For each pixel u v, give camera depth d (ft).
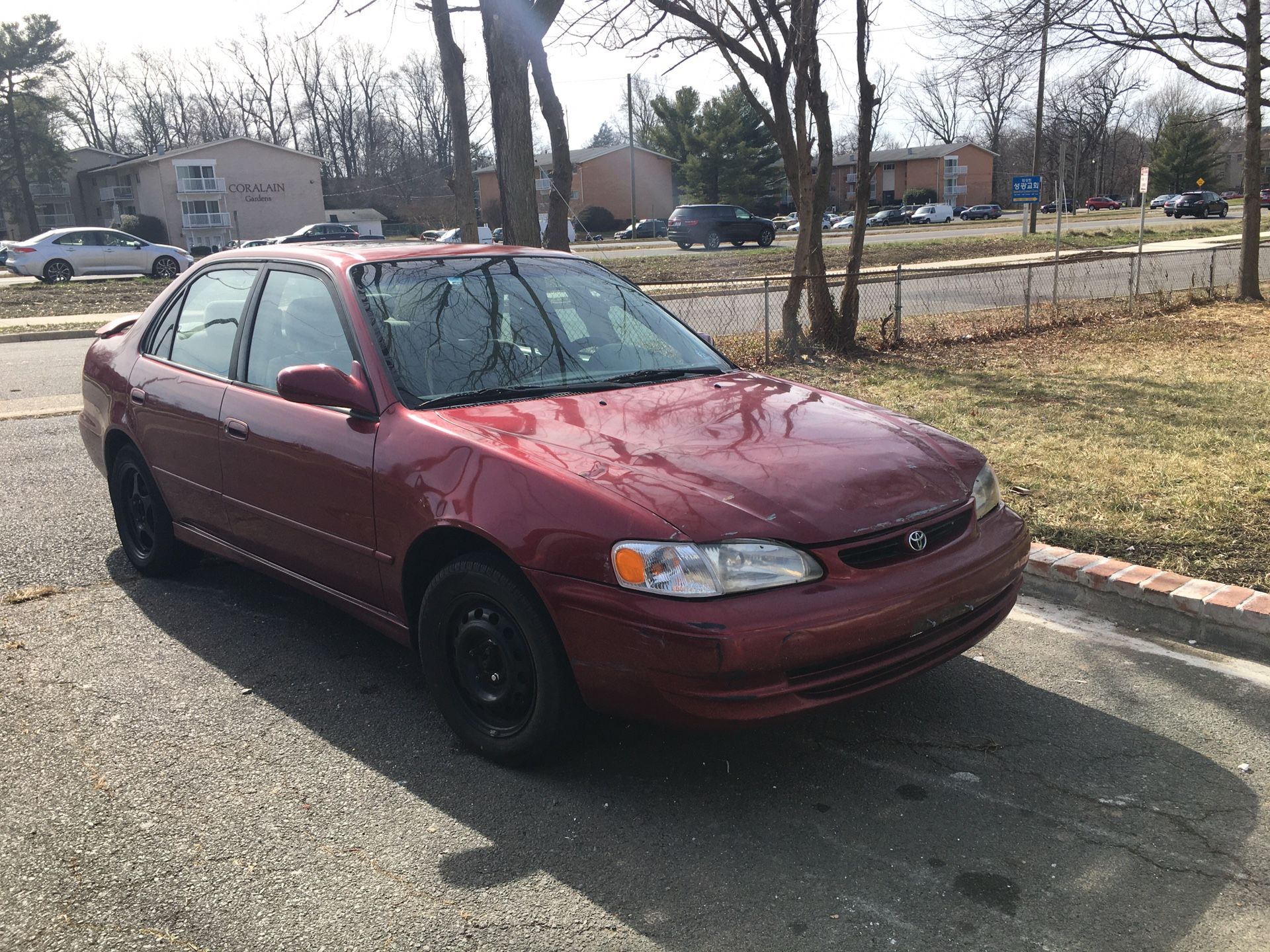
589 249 140.36
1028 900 8.19
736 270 86.12
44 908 8.07
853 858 8.75
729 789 9.90
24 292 86.12
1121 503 17.31
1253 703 11.55
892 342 39.65
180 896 8.24
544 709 9.61
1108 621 14.03
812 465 10.01
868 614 8.98
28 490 20.68
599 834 9.12
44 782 9.96
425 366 11.57
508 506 9.54
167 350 15.02
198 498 13.97
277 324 13.03
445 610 10.36
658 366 13.03
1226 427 22.97
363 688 12.12
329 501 11.49
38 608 14.64
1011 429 23.48
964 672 12.48
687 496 9.17
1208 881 8.41
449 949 7.63
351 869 8.62
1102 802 9.61
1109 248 101.45
